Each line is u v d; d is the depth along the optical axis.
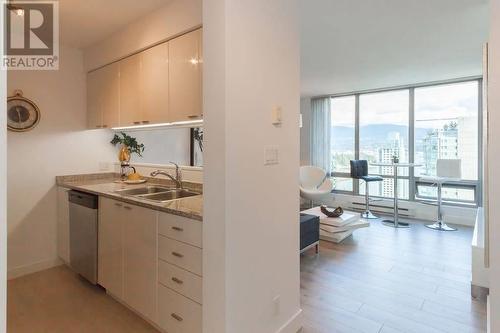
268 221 1.75
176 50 2.37
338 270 2.99
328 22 2.76
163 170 3.02
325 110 6.44
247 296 1.60
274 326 1.81
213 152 1.50
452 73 4.54
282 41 1.84
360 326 2.04
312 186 5.52
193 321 1.69
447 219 4.95
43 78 3.04
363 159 6.05
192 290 1.69
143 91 2.68
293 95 1.96
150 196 2.49
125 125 2.94
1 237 0.53
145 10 2.46
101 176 3.48
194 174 2.71
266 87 1.71
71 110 3.26
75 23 2.68
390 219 5.22
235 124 1.50
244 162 1.56
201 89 2.20
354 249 3.62
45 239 3.07
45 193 3.07
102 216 2.47
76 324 2.08
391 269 3.01
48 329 2.02
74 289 2.60
